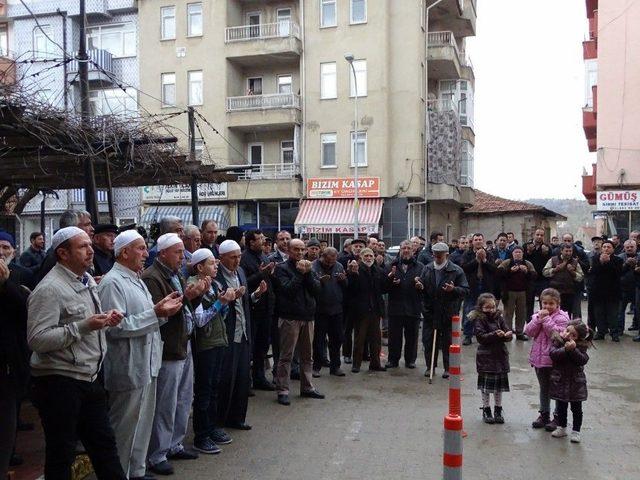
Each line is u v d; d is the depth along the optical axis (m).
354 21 29.02
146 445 5.27
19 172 9.19
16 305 4.15
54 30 30.97
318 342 9.91
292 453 6.21
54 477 4.24
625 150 24.36
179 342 5.64
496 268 13.32
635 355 11.70
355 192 26.94
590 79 28.45
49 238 29.67
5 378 4.12
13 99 6.36
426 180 30.00
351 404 8.17
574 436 6.63
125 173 9.50
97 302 4.52
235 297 6.11
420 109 29.05
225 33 30.08
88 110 9.46
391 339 10.66
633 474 5.72
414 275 10.51
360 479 5.53
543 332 7.16
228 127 30.00
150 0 30.91
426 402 8.30
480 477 5.62
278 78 31.03
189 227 7.19
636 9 24.34
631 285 14.29
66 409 4.23
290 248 8.29
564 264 13.02
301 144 29.64
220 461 5.97
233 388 6.91
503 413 7.81
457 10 32.22
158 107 30.83
